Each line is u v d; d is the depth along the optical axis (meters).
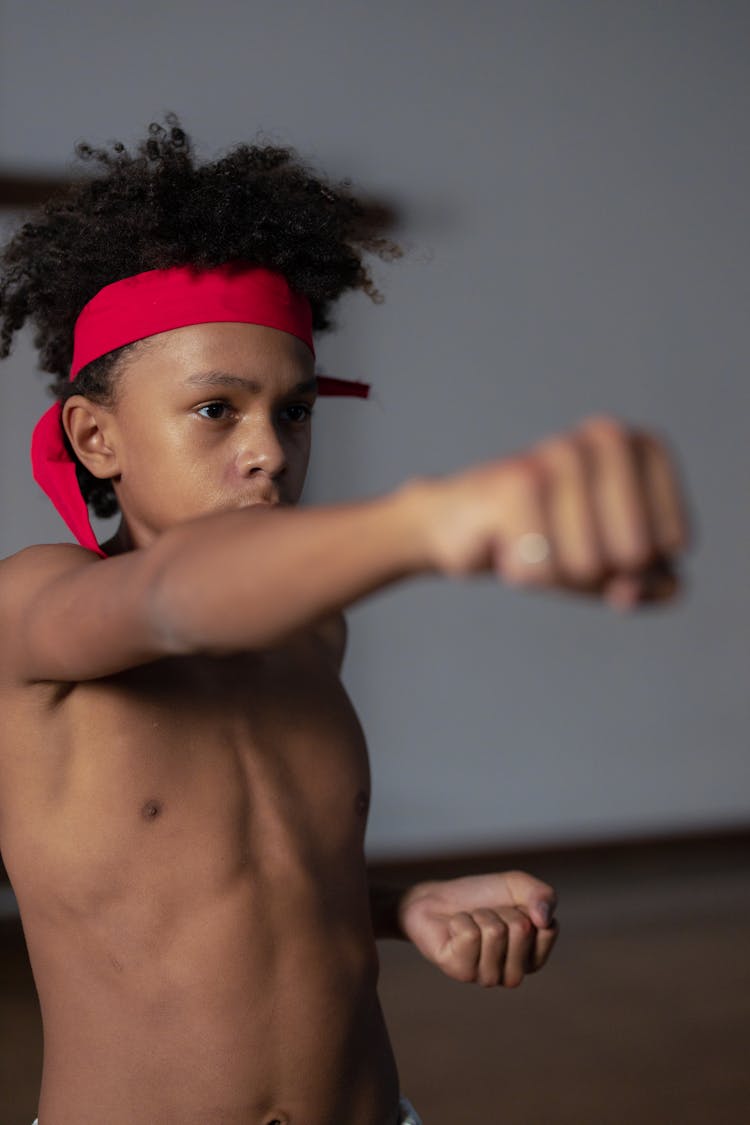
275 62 3.93
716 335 4.38
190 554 0.53
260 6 3.92
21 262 1.14
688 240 4.35
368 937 0.95
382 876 3.89
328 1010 0.89
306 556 0.46
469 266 4.11
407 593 4.03
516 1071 2.23
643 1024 2.48
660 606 0.39
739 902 3.47
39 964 0.88
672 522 0.38
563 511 0.37
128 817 0.84
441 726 4.05
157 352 0.90
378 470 4.00
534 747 4.14
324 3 4.00
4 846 0.88
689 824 4.28
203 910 0.85
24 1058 2.26
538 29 4.22
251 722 0.91
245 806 0.89
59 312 1.08
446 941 1.00
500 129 4.17
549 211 4.21
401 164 4.06
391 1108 0.94
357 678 3.97
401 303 4.03
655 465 0.38
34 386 3.50
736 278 4.40
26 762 0.85
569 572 0.37
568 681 4.19
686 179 4.36
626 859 4.10
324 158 3.98
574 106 4.25
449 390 4.08
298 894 0.90
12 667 0.80
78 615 0.64
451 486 0.41
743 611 4.38
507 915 1.00
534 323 4.18
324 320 1.20
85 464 0.97
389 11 4.07
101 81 3.70
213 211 0.94
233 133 3.87
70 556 0.79
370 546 0.43
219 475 0.89
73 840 0.84
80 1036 0.86
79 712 0.84
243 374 0.89
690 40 4.38
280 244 0.96
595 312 4.24
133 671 0.86
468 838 4.05
